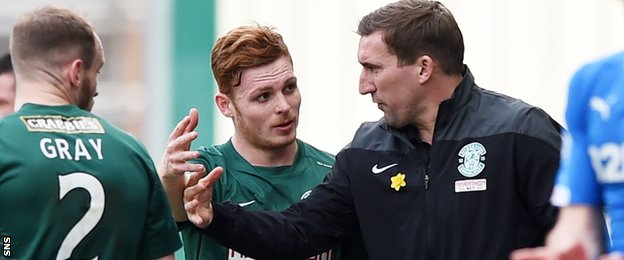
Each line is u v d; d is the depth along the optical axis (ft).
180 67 76.95
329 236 42.39
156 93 77.66
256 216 41.45
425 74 40.09
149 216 37.17
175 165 39.32
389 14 40.50
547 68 73.00
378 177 40.98
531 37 73.26
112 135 36.47
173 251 37.83
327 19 73.46
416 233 40.01
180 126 39.50
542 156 38.91
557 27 73.00
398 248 40.32
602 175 29.12
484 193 39.27
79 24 36.60
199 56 76.69
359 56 41.04
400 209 40.47
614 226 28.81
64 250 34.88
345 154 42.22
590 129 29.40
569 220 29.48
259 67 42.06
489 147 39.42
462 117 40.16
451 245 39.52
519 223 39.34
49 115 35.60
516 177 39.24
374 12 41.04
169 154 39.45
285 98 42.42
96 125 36.35
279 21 74.08
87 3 78.54
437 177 39.93
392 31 40.11
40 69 36.01
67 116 35.88
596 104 29.27
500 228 39.17
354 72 73.15
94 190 35.29
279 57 42.37
